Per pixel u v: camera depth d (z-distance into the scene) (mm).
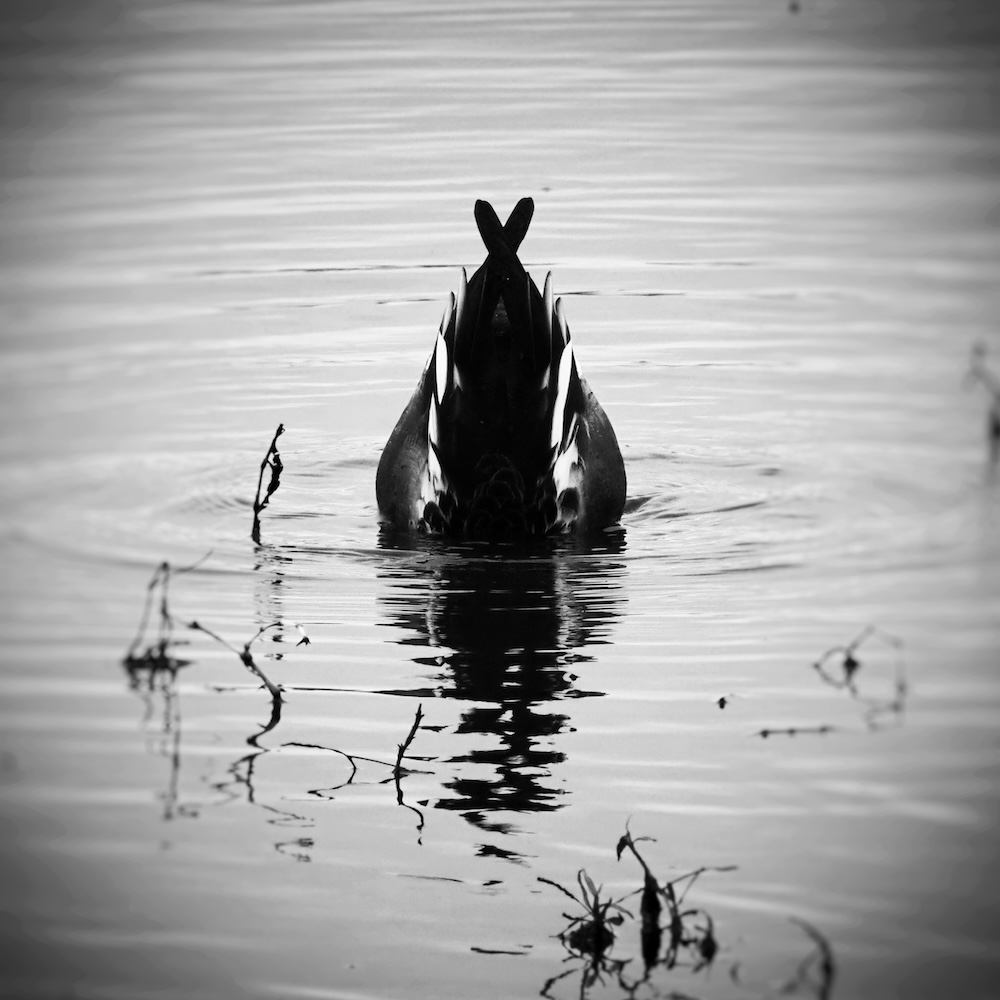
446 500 15016
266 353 19422
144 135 28828
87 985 7980
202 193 25609
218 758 10320
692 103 30688
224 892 8805
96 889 8812
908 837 9141
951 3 39781
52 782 9969
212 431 17312
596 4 40250
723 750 10297
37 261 22266
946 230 23219
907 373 18531
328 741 10570
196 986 7953
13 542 14336
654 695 11203
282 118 30031
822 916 8422
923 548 14125
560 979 8070
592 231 23781
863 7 39562
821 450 16734
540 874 8945
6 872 8953
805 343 19531
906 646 11938
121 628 12453
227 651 12062
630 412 17859
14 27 38594
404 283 21844
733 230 23656
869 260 22141
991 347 19047
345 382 18734
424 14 39031
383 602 13164
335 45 36031
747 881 8773
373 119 29906
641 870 8938
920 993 7746
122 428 17234
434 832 9406
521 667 11742
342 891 8812
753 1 40625
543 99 31203
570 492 15094
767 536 14719
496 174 26625
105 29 38125
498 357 15453
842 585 13312
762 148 27688
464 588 13523
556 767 10141
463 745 10477
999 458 16188
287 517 15344
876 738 10414
